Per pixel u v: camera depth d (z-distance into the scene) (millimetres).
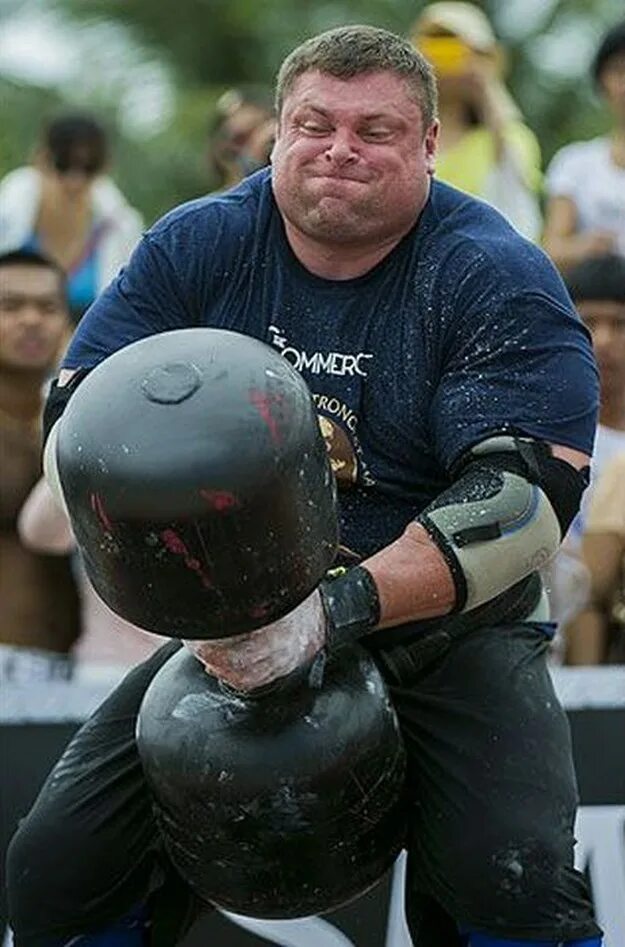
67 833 7836
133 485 6262
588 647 12930
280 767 7137
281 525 6359
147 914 8219
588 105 38875
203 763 7184
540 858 7422
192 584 6371
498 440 7293
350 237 7434
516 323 7414
